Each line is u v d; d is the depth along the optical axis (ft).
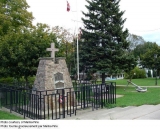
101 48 66.69
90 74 69.41
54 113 31.73
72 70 76.43
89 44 68.85
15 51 50.34
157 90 60.85
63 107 30.07
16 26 76.13
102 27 67.92
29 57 50.80
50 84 33.78
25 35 53.42
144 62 134.72
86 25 69.31
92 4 68.08
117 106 36.40
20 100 33.81
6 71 51.47
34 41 51.85
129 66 68.03
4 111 34.65
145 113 28.86
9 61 51.24
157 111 29.96
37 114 30.53
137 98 44.60
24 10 79.61
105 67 65.46
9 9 77.56
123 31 69.21
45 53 51.34
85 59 69.21
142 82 99.71
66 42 95.71
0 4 74.54
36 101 28.94
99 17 68.08
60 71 35.58
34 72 52.49
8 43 52.21
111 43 66.33
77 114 31.63
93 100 36.88
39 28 57.06
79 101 37.04
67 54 91.09
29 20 81.46
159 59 126.41
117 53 66.28
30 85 46.39
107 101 38.17
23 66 49.83
